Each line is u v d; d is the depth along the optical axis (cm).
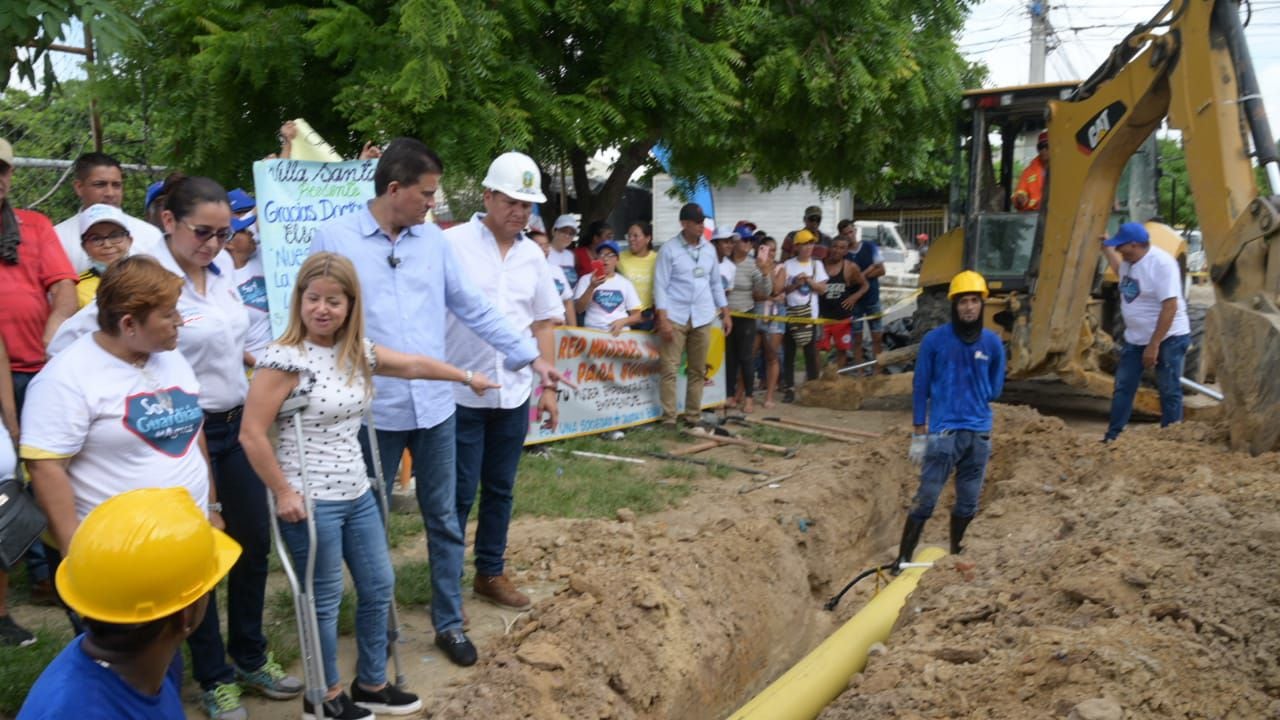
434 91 773
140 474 348
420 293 444
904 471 913
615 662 464
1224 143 712
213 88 863
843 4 1052
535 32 913
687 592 547
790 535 713
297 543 391
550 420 486
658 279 1004
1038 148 1159
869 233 2773
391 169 424
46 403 328
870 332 1490
